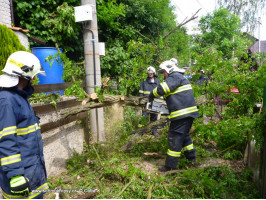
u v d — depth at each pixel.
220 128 4.02
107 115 5.25
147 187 2.61
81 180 2.85
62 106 3.14
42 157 1.67
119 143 4.07
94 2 3.77
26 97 1.60
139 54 6.04
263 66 4.00
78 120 3.66
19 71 1.50
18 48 2.73
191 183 2.63
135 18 7.72
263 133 2.40
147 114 5.08
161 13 8.24
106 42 6.58
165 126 5.48
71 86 3.38
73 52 6.15
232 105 4.35
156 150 3.94
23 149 1.49
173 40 11.31
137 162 3.46
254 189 2.49
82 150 3.78
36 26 5.18
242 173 2.89
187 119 3.00
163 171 3.12
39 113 2.62
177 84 2.95
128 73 6.14
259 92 4.06
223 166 2.92
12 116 1.39
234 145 3.72
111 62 6.18
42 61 3.70
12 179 1.37
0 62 2.50
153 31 8.52
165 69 3.23
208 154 3.75
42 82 3.70
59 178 2.80
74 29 5.43
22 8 4.89
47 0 5.12
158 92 3.01
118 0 7.30
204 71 4.55
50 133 2.88
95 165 3.14
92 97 3.19
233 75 4.30
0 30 2.58
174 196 2.44
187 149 3.24
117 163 3.26
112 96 3.35
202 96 4.29
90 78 3.88
